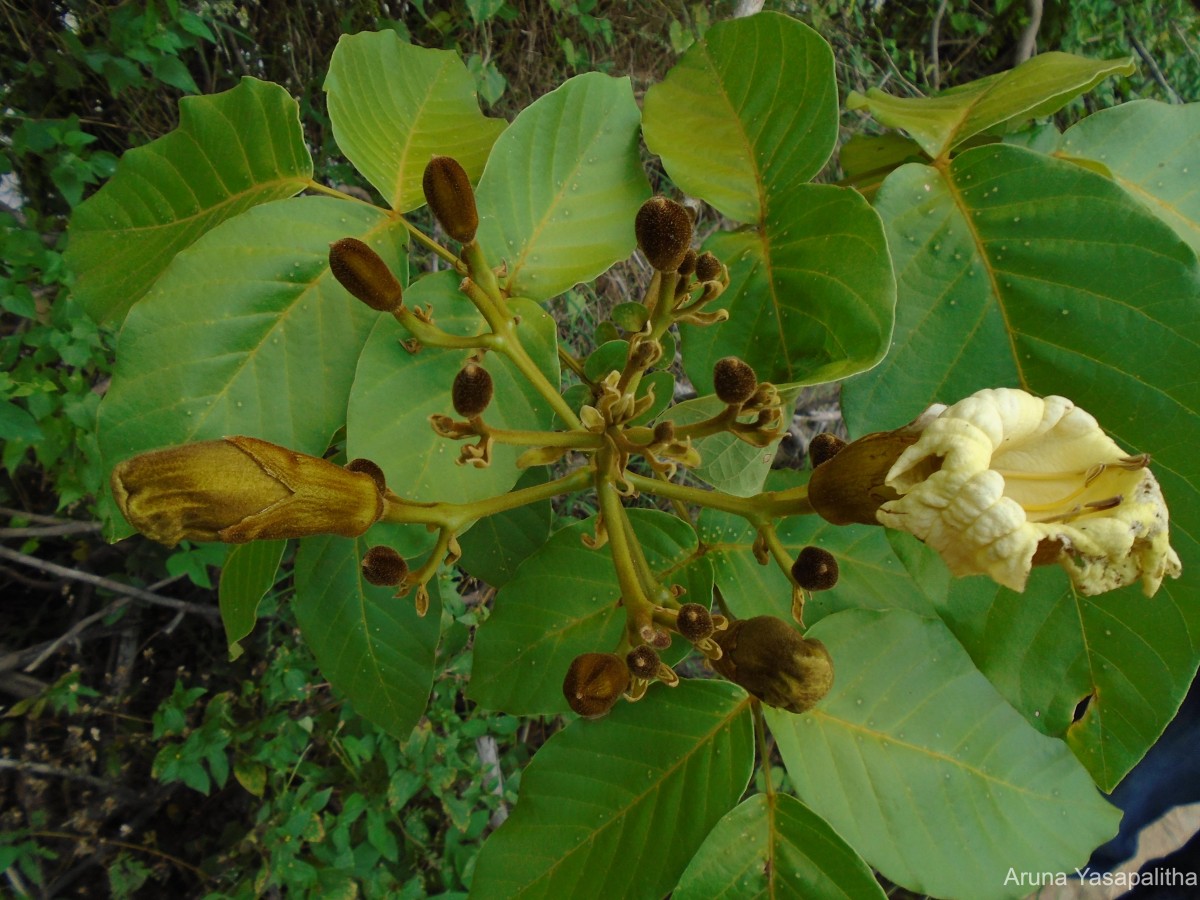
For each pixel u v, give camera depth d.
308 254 0.24
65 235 0.48
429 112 0.27
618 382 0.21
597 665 0.20
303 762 0.60
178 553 0.52
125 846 0.64
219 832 0.66
